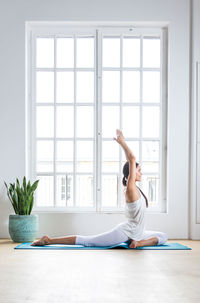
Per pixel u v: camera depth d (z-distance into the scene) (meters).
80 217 5.31
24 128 5.38
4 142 5.37
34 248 4.38
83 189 5.50
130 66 5.52
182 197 5.36
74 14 5.41
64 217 5.31
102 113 5.52
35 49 5.54
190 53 5.45
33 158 5.50
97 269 3.29
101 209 5.45
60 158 5.50
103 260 3.69
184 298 2.45
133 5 5.42
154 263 3.55
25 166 5.38
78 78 5.54
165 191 5.50
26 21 5.41
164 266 3.42
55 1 5.41
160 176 5.49
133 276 3.03
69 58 5.54
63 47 5.54
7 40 5.41
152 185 5.51
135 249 4.37
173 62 5.43
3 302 2.35
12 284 2.79
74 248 4.39
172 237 5.33
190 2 5.44
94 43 5.53
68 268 3.33
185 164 5.38
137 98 5.54
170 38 5.43
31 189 5.07
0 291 2.61
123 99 5.53
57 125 5.52
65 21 5.41
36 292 2.58
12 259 3.74
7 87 5.40
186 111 5.41
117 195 5.48
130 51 5.52
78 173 5.49
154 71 5.54
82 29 5.54
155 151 5.54
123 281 2.88
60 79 5.53
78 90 5.53
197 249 4.41
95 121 5.51
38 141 5.53
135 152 5.51
